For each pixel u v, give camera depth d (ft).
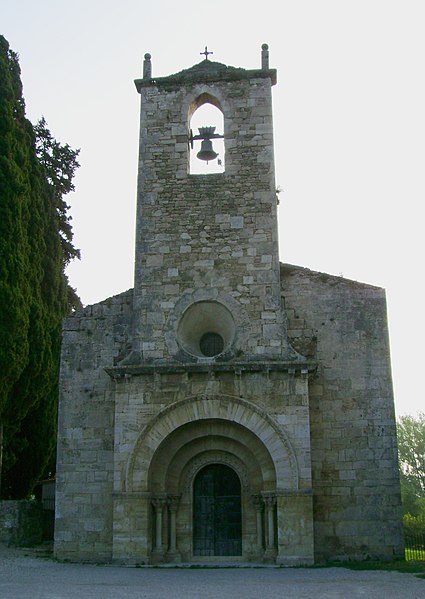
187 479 81.82
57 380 121.49
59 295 127.24
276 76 92.43
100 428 85.20
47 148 148.97
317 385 83.56
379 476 80.43
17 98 121.90
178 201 88.43
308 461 76.64
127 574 66.39
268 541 76.79
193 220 87.51
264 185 87.86
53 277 123.75
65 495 83.41
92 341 88.22
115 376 81.05
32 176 118.62
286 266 87.76
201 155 92.48
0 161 106.32
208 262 85.71
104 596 49.19
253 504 79.77
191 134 94.79
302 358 80.53
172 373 80.53
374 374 83.46
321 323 85.46
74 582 58.75
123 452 79.10
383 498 79.82
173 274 85.76
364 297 85.76
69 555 81.30
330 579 61.11
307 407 78.13
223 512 81.05
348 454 81.25
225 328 85.05
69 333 88.79
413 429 263.70
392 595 49.65
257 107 90.99
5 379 100.37
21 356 102.22
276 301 83.30
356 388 83.15
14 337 100.89
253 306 83.41
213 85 92.32
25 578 61.82
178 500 80.84
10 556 83.56
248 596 49.37
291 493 75.61
